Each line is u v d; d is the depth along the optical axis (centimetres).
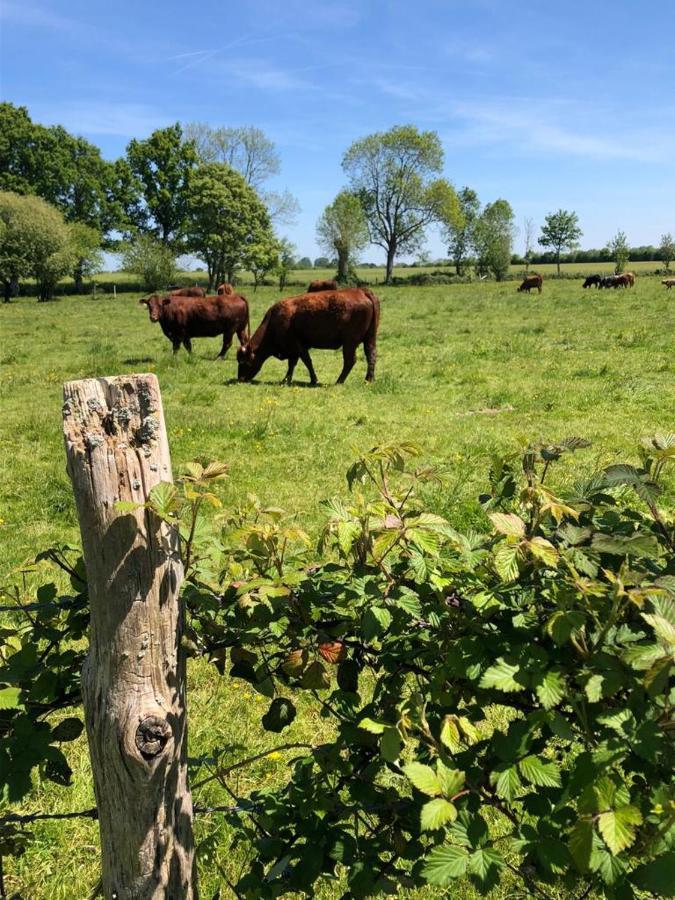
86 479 137
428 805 123
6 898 217
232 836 257
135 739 144
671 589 133
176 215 7488
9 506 664
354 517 164
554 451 172
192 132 7512
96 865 257
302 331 1337
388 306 3553
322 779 171
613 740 123
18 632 187
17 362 1744
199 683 369
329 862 166
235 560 177
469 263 9200
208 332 1789
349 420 988
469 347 1756
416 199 7594
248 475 727
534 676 132
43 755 153
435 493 608
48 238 5369
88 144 7200
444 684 151
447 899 231
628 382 1140
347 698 165
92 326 2891
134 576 141
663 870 115
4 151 6644
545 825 134
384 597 154
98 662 147
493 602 145
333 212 7412
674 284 4122
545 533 160
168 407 1098
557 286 5675
